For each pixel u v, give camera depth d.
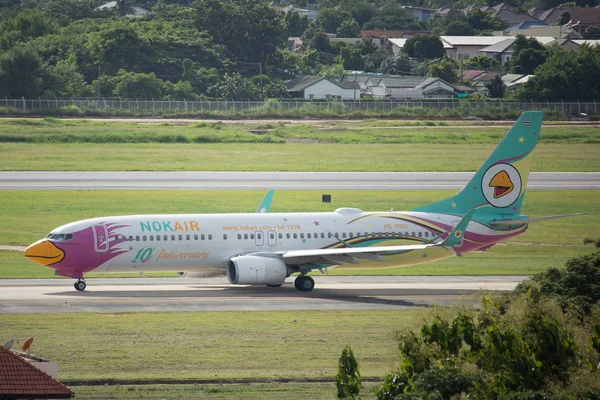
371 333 158.88
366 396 121.56
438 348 103.44
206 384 127.19
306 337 155.38
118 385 125.81
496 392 93.31
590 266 156.50
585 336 106.50
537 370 96.56
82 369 133.12
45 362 94.81
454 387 93.38
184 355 142.25
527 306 105.62
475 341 102.31
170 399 119.38
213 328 160.75
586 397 91.75
